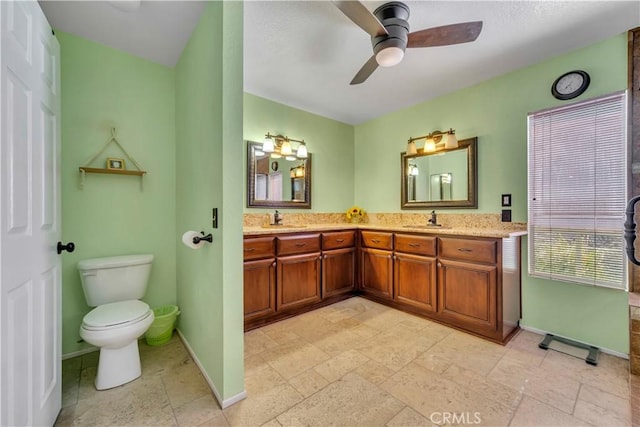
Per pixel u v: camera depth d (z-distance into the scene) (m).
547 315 2.13
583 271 1.95
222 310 1.35
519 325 2.25
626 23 1.70
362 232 2.95
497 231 2.13
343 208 3.66
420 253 2.42
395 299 2.62
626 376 1.58
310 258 2.61
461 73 2.36
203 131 1.60
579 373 1.61
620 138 1.80
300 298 2.53
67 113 1.81
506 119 2.35
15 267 0.91
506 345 1.96
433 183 2.89
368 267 2.88
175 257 2.25
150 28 1.77
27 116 1.01
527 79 2.23
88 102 1.89
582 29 1.76
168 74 2.22
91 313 1.54
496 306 1.98
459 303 2.17
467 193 2.61
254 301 2.24
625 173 1.79
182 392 1.46
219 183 1.38
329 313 2.57
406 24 1.55
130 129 2.05
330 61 2.18
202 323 1.64
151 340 1.97
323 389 1.48
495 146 2.42
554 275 2.08
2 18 0.84
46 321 1.17
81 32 1.80
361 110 3.25
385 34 1.51
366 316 2.50
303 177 3.25
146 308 1.65
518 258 2.22
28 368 1.00
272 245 2.35
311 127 3.31
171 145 2.23
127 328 1.47
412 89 2.67
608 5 1.55
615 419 1.25
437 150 2.80
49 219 1.23
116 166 1.97
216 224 1.41
